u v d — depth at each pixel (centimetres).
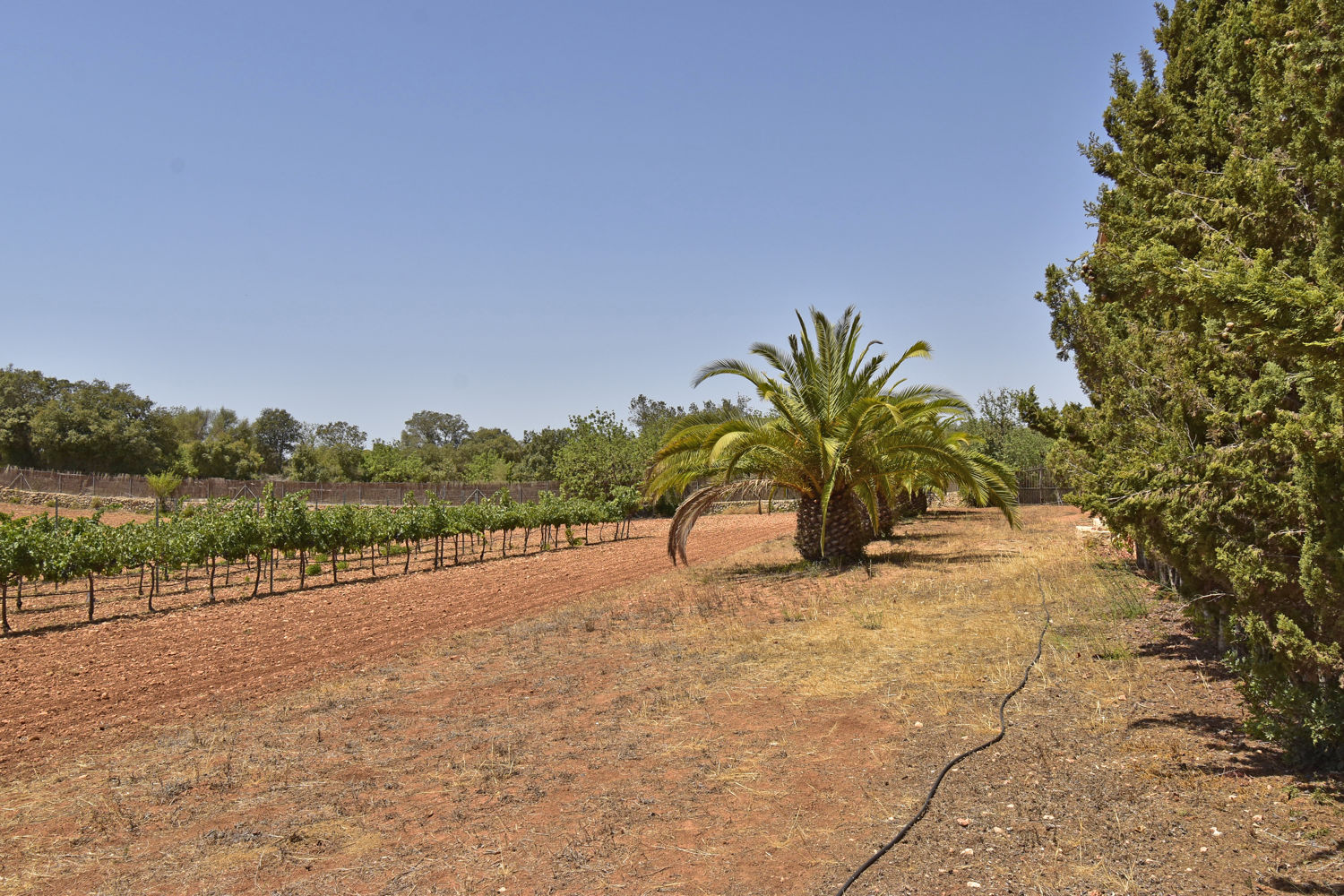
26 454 5847
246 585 1680
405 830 445
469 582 1680
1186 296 381
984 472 1509
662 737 576
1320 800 392
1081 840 379
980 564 1430
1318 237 405
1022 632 833
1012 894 335
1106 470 639
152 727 700
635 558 2102
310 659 962
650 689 709
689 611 1132
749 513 4306
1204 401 509
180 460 6319
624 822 436
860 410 1362
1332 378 322
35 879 411
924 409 1440
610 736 587
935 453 1446
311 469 6469
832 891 350
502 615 1245
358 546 1753
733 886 360
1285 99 438
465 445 8888
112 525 3212
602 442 4091
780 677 717
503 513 2289
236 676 880
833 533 1555
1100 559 1351
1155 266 421
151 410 6525
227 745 626
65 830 477
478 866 395
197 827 468
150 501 4419
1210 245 466
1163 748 484
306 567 1886
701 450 1527
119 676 891
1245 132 521
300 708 730
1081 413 818
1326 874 327
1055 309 870
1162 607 916
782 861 381
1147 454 572
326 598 1473
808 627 936
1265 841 361
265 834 448
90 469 5881
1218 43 636
